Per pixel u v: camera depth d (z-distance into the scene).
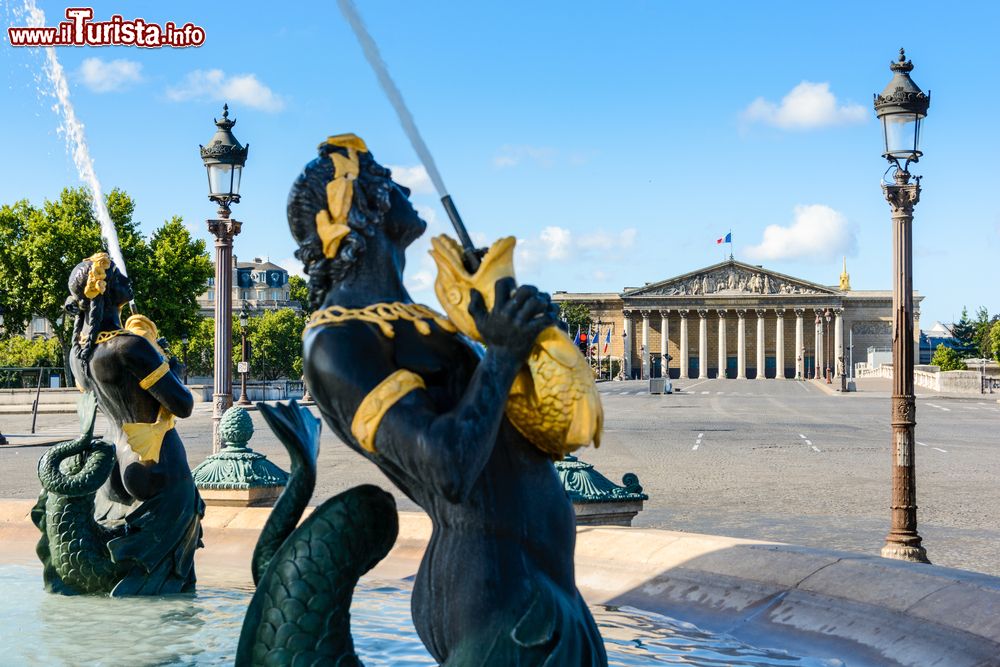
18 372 78.38
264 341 122.88
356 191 3.38
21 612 6.57
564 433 3.16
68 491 6.85
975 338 179.00
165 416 7.07
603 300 180.50
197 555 8.86
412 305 3.37
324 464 25.16
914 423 11.40
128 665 5.29
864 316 177.00
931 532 14.93
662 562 7.08
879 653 5.29
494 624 3.18
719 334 174.12
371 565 3.67
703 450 31.50
